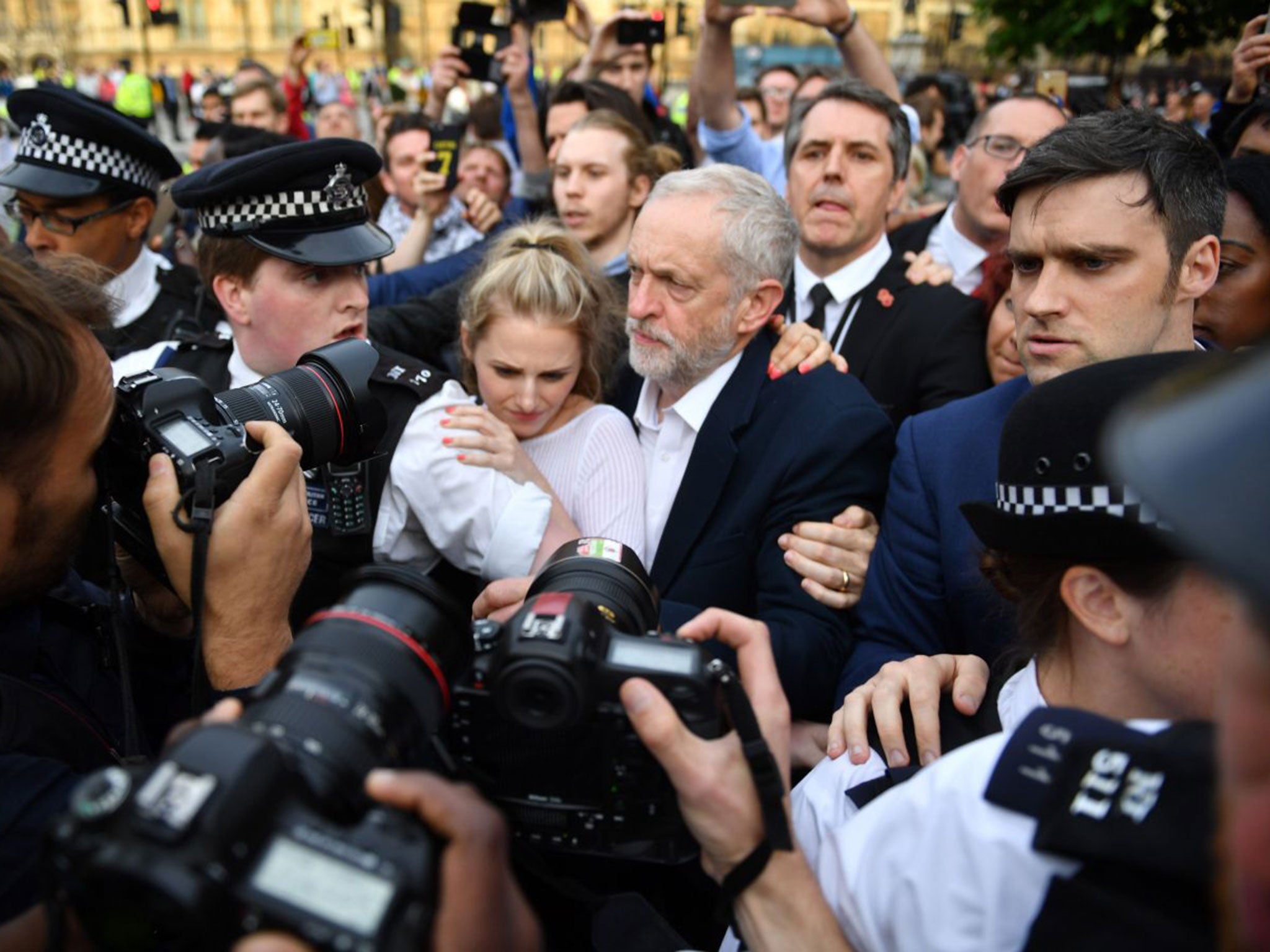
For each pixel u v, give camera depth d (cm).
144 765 108
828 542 188
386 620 102
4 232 117
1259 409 46
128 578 150
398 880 73
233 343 231
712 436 204
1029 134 315
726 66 396
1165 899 74
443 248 461
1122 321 153
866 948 94
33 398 101
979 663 141
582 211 331
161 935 80
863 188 274
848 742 131
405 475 190
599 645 101
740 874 97
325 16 1797
